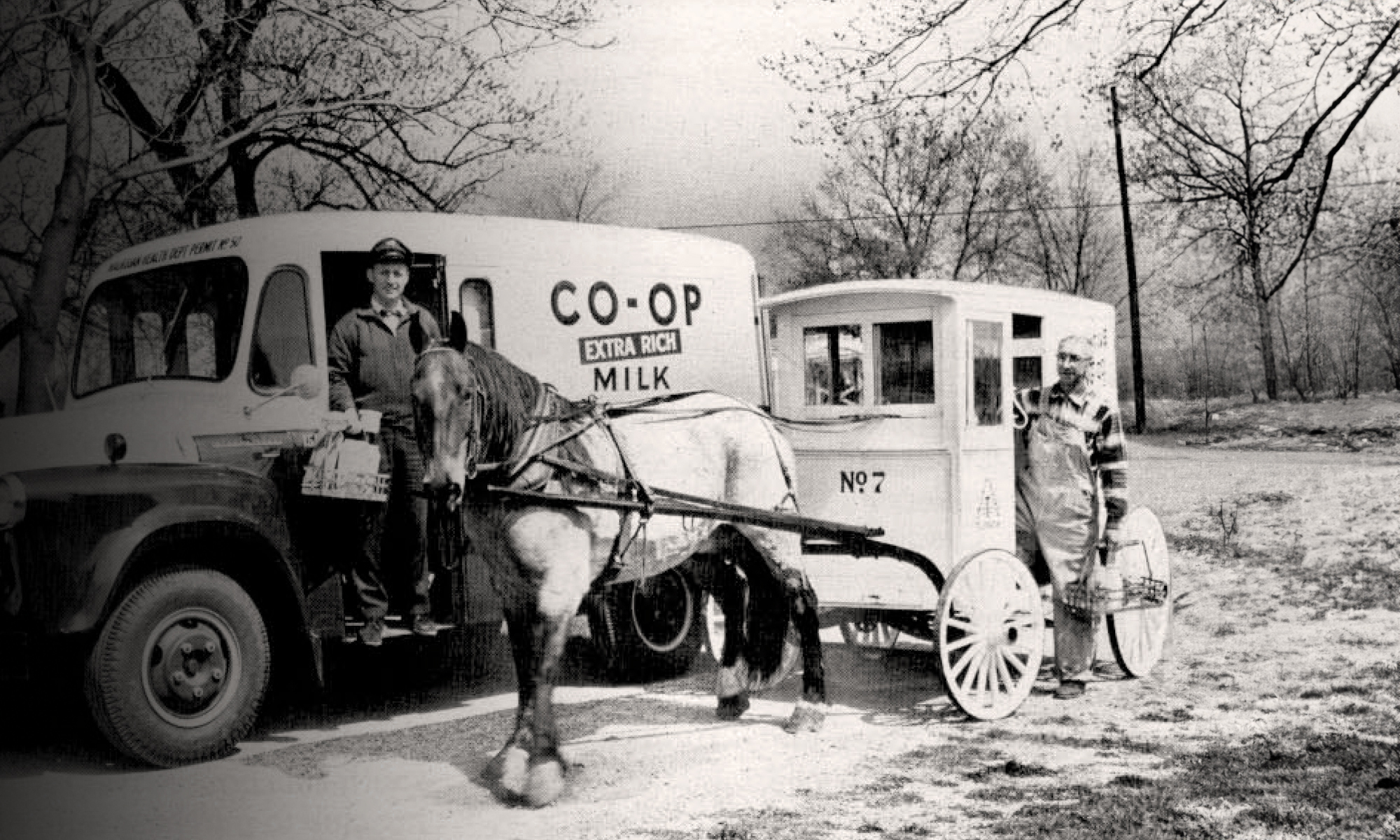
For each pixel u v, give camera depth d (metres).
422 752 5.98
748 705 6.79
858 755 5.91
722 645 7.26
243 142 13.74
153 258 7.03
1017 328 7.88
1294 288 21.52
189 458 6.40
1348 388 22.33
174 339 6.87
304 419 6.39
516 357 7.35
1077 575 7.14
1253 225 14.10
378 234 6.91
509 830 4.76
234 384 6.55
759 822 4.82
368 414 6.36
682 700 7.37
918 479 6.83
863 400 7.12
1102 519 7.69
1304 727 6.36
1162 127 16.02
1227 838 4.56
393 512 6.41
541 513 5.32
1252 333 22.52
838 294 7.13
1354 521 14.09
